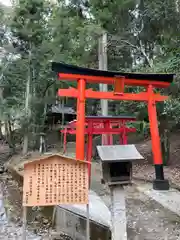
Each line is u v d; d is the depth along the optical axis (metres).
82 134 7.61
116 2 11.19
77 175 3.82
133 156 4.11
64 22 13.94
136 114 12.12
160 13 9.56
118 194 4.14
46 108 19.97
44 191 3.67
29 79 17.28
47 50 16.20
